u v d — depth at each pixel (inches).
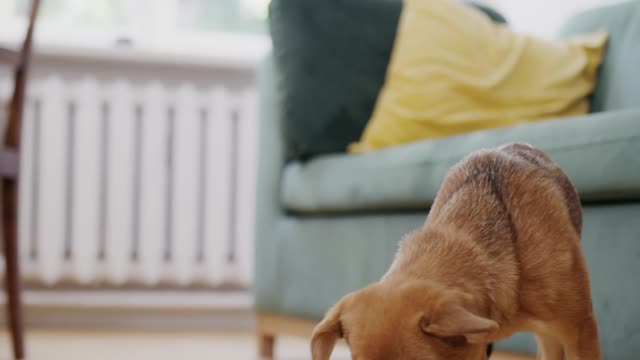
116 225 113.2
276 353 97.6
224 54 121.5
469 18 83.4
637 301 53.2
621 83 81.4
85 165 112.8
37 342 103.7
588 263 56.5
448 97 79.0
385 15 92.4
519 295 42.3
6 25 121.5
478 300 38.3
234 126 119.3
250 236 117.3
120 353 94.9
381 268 73.4
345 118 88.3
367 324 35.1
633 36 82.1
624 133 54.4
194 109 115.6
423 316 34.7
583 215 57.3
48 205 111.9
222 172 116.3
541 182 44.8
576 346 43.8
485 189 44.1
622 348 53.9
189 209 115.4
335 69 88.8
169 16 128.5
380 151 75.8
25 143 112.6
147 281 114.4
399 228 71.7
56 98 111.8
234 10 131.6
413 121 79.4
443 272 39.0
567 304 43.0
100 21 127.5
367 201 74.7
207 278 117.1
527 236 42.9
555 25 113.8
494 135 63.7
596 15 89.1
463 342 35.9
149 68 122.5
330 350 36.1
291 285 85.7
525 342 59.5
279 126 90.0
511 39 82.5
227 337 111.9
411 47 82.7
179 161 115.4
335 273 79.4
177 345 102.9
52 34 123.9
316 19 89.7
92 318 120.4
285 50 88.7
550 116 79.4
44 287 118.4
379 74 90.4
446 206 44.3
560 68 81.5
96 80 118.8
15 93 86.9
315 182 82.4
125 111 113.7
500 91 79.0
